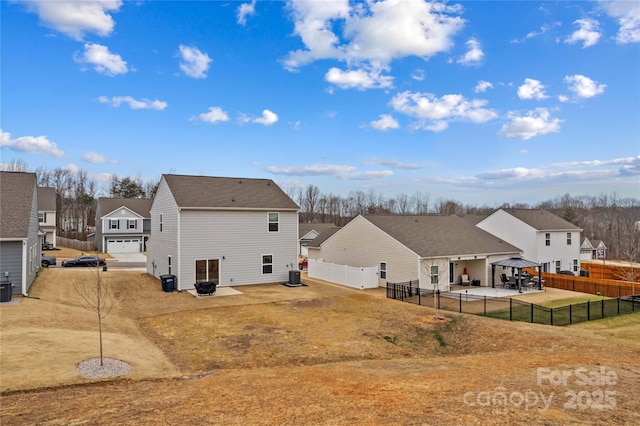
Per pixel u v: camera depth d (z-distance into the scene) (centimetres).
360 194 10106
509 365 1110
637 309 2073
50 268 3095
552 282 2956
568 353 1251
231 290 2389
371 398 816
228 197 2616
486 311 2009
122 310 1855
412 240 2734
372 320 1778
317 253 3644
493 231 3869
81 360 1057
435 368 1105
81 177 8056
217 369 1159
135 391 880
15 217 1872
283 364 1231
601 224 9169
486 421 676
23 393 840
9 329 1260
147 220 5375
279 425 676
